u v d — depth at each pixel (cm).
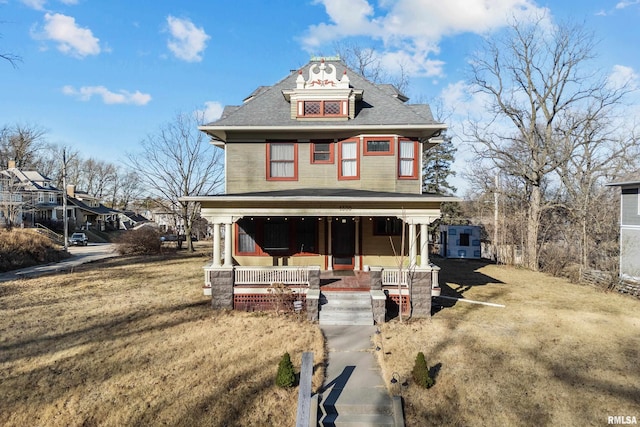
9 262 2195
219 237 1279
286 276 1273
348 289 1252
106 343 953
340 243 1553
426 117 1603
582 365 858
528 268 2497
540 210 2606
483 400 710
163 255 3039
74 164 7588
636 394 738
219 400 695
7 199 4003
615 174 2458
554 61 2558
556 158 2650
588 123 2516
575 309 1343
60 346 934
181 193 3356
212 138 1680
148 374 789
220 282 1260
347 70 1727
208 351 906
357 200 1212
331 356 897
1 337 995
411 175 1441
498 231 2991
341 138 1459
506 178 3109
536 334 1056
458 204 3638
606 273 1866
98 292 1543
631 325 1151
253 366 828
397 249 1534
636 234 1855
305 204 1259
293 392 727
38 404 675
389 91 1867
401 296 1209
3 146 5831
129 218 7850
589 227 2452
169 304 1337
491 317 1223
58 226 4900
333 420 661
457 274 2184
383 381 777
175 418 645
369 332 1055
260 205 1265
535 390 748
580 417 664
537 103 2678
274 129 1409
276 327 1080
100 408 667
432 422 650
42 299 1419
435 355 898
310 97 1462
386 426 650
